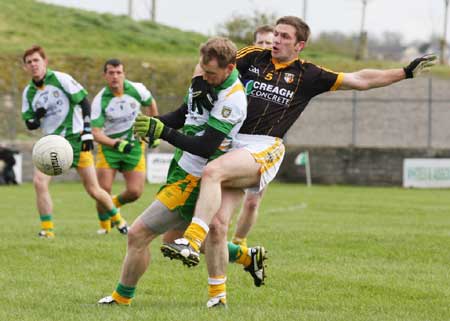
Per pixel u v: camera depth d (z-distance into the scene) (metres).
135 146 25.52
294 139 71.69
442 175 58.97
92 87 73.94
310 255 20.73
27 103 23.67
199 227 12.65
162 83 75.25
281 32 14.34
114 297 13.92
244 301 14.90
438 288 16.38
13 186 53.31
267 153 13.73
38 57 23.09
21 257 19.62
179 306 14.02
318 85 14.53
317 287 16.44
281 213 34.62
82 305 13.84
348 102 75.38
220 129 12.92
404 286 16.52
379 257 20.69
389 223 29.80
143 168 25.84
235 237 19.92
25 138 63.88
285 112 14.27
